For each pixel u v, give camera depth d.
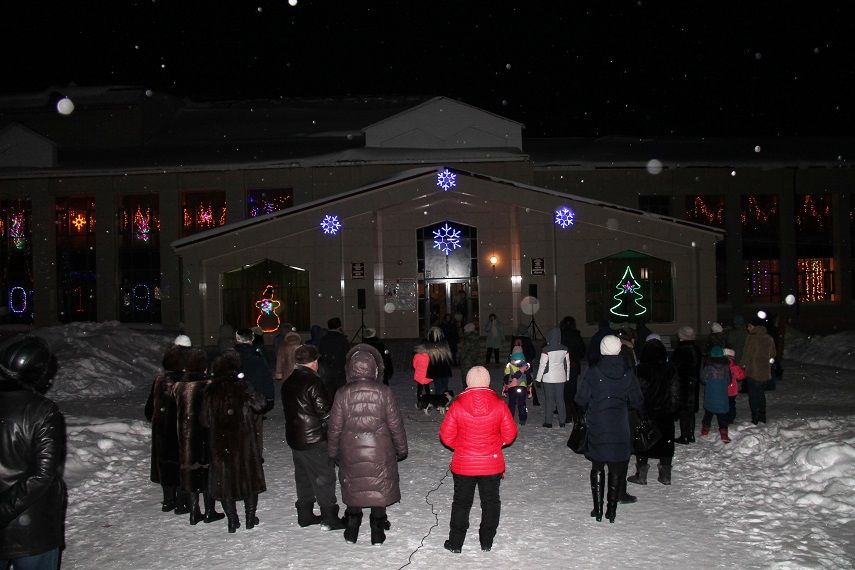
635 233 31.61
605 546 7.04
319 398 7.56
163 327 36.47
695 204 38.31
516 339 13.99
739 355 15.87
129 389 20.42
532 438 12.42
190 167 36.09
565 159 38.56
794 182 38.41
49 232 37.19
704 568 6.45
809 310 38.47
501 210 32.03
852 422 11.11
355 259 31.84
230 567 6.68
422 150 36.66
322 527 7.71
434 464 10.66
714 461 10.34
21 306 37.59
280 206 36.44
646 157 39.12
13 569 4.61
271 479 9.99
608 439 7.69
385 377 14.75
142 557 7.01
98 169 36.66
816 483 8.73
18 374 4.56
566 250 31.81
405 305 31.81
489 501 6.97
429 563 6.66
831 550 6.80
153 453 8.28
